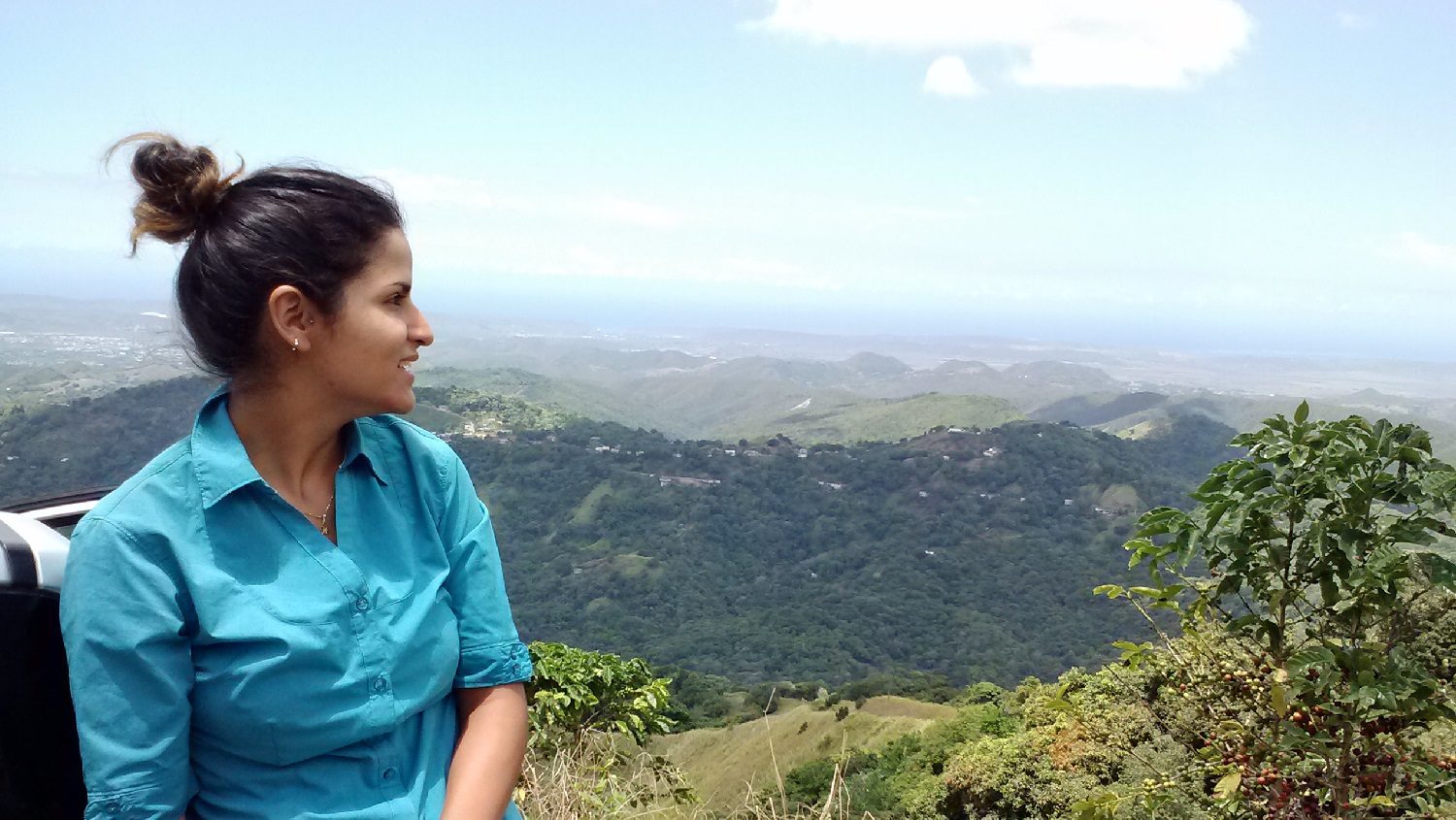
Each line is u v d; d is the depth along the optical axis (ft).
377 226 3.84
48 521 4.57
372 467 4.05
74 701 3.55
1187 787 6.64
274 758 3.67
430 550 4.19
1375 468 5.61
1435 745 6.56
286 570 3.73
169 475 3.67
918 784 27.09
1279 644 6.01
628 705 13.53
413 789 3.94
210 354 3.81
